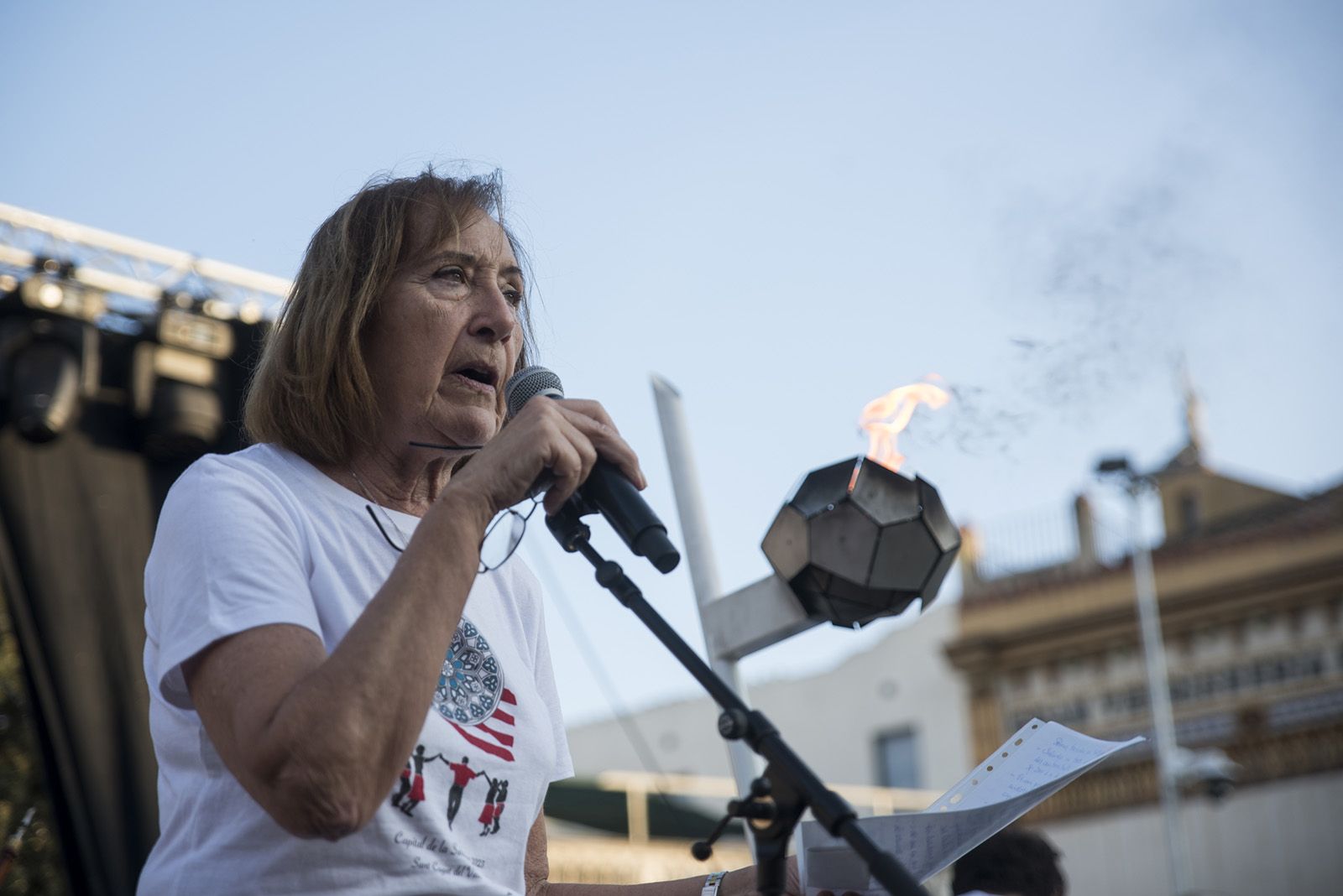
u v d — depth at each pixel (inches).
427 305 75.9
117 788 211.9
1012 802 67.4
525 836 70.3
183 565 64.7
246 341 251.4
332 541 70.2
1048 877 149.9
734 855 467.2
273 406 75.7
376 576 70.7
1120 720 612.1
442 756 66.9
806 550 81.7
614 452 68.1
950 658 658.2
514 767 69.9
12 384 233.5
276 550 65.9
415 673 59.7
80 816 207.6
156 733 67.4
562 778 78.4
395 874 63.9
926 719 667.4
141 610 229.8
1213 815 574.2
